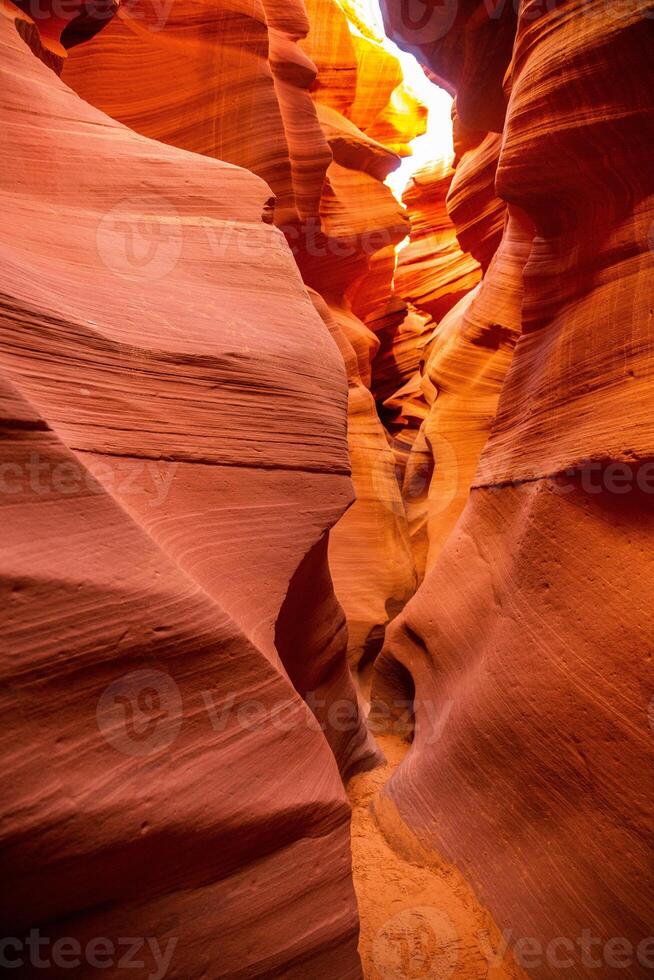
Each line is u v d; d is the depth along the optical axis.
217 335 2.90
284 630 3.51
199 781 1.88
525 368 4.67
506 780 3.54
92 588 1.75
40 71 3.46
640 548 3.17
